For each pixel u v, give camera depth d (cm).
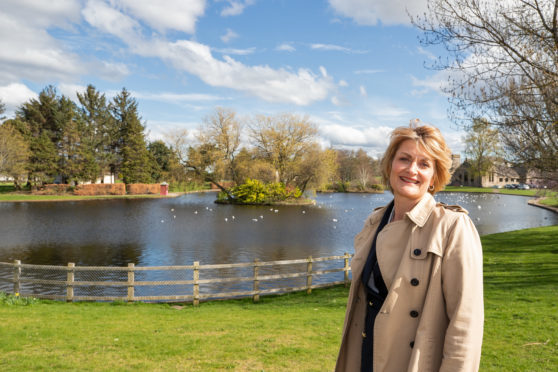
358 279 160
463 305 122
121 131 6931
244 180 5125
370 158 9556
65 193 5853
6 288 1152
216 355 539
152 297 962
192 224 2841
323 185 5131
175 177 5338
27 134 5862
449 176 153
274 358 526
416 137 144
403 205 150
